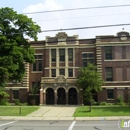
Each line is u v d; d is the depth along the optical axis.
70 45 52.81
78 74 50.69
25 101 52.50
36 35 39.41
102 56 51.12
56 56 53.06
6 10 37.91
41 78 50.62
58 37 53.31
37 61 53.94
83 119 26.39
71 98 50.28
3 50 37.12
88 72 46.06
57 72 52.72
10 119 27.48
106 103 49.28
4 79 36.97
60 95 50.81
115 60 50.75
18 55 36.97
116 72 50.66
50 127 19.55
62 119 26.92
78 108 37.88
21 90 52.97
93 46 52.38
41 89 49.66
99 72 50.62
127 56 50.72
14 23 38.22
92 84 45.59
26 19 38.06
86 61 52.31
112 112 31.64
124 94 50.09
